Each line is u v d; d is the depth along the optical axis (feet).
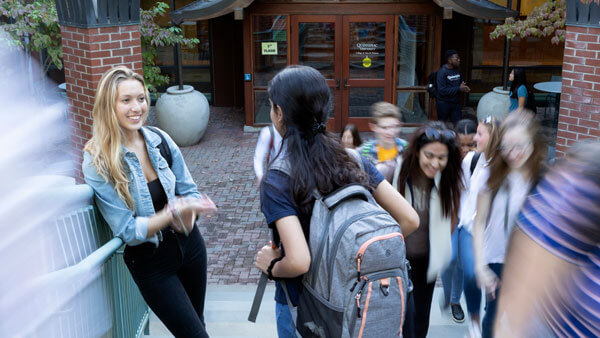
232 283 19.77
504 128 10.11
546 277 3.19
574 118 20.51
